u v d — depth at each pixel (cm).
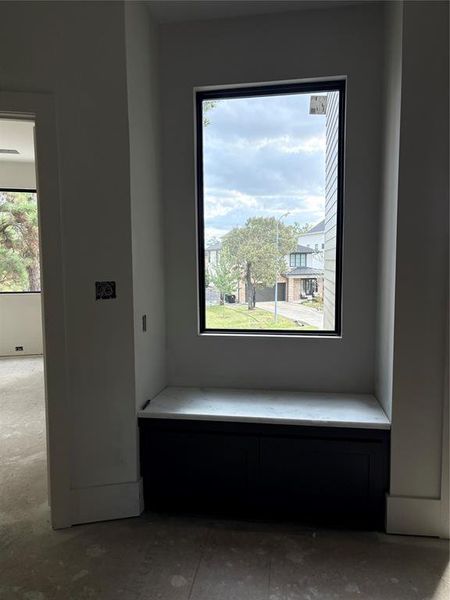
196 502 230
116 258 216
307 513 221
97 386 219
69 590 173
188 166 262
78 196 211
